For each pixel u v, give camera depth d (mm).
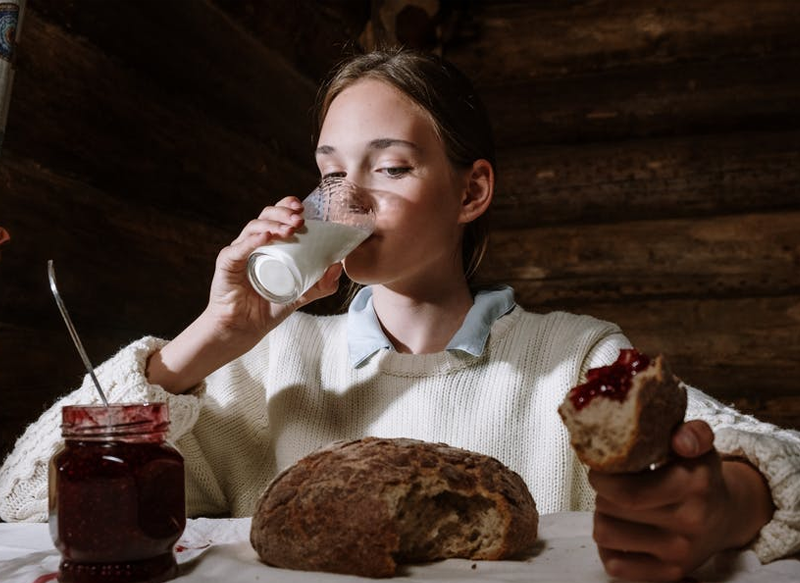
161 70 1854
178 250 1899
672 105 2998
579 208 3041
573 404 634
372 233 1111
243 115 2197
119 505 675
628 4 3064
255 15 2254
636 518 662
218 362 1150
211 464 1317
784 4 2949
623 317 2965
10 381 1440
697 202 2955
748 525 732
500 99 3137
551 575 692
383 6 3076
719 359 2879
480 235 1355
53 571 721
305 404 1288
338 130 1152
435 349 1278
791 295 2871
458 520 754
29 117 1467
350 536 692
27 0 1460
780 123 2928
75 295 1569
